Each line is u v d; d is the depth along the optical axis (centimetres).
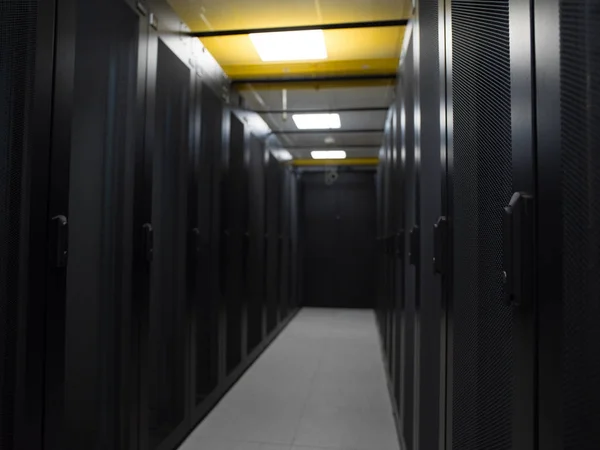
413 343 252
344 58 435
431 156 204
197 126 346
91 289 232
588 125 62
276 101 541
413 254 213
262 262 593
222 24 363
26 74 165
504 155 95
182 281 319
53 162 174
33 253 165
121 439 232
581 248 63
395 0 323
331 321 857
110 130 237
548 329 71
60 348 179
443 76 152
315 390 437
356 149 818
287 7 335
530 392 77
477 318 112
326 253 1052
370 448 309
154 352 311
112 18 237
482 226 108
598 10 60
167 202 319
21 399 161
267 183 629
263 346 597
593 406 60
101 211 234
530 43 78
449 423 140
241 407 388
